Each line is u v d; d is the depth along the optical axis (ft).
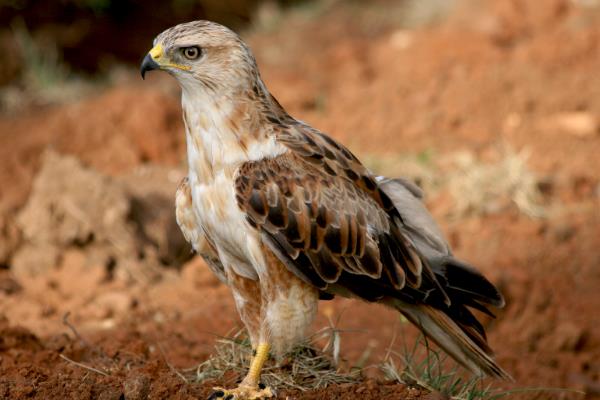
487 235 45.09
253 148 26.35
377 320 38.24
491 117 55.98
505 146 52.31
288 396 27.12
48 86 64.23
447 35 63.77
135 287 41.91
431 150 52.85
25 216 44.24
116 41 71.36
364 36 69.82
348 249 26.78
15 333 32.58
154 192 47.96
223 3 76.18
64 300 40.93
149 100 57.36
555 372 36.06
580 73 58.54
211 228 26.99
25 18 69.72
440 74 59.88
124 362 30.78
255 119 26.37
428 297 27.27
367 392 27.04
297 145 26.61
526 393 34.68
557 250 43.80
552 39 61.46
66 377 28.17
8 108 62.59
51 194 44.24
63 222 43.68
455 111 56.34
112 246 43.60
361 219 26.86
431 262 27.81
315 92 60.13
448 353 28.27
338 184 26.78
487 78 58.54
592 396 35.22
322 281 26.71
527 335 38.52
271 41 70.44
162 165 54.29
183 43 25.96
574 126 54.24
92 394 27.07
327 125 56.75
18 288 42.14
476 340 27.45
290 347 27.20
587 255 43.37
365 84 61.16
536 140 53.52
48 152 46.78
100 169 53.62
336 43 68.74
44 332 37.24
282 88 60.29
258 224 26.03
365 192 27.37
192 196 27.20
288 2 77.25
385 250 27.17
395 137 55.06
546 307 40.11
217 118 26.20
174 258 44.55
